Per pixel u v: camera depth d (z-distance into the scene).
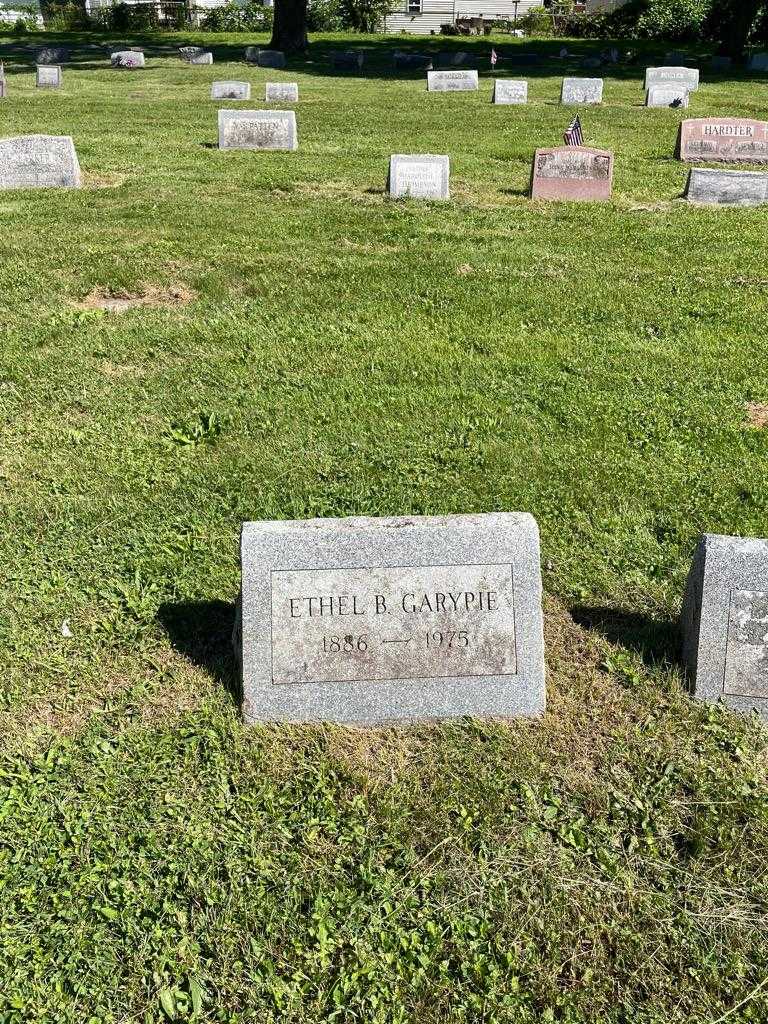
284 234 12.83
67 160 15.43
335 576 4.44
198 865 3.82
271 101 27.23
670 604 5.38
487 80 33.03
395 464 6.88
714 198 15.66
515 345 9.20
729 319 10.13
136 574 5.50
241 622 4.59
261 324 9.62
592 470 6.86
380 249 12.38
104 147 19.05
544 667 4.62
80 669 4.82
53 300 10.21
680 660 4.93
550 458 7.01
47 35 45.78
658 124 23.78
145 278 10.86
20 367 8.45
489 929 3.64
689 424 7.68
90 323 9.59
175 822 4.00
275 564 4.40
